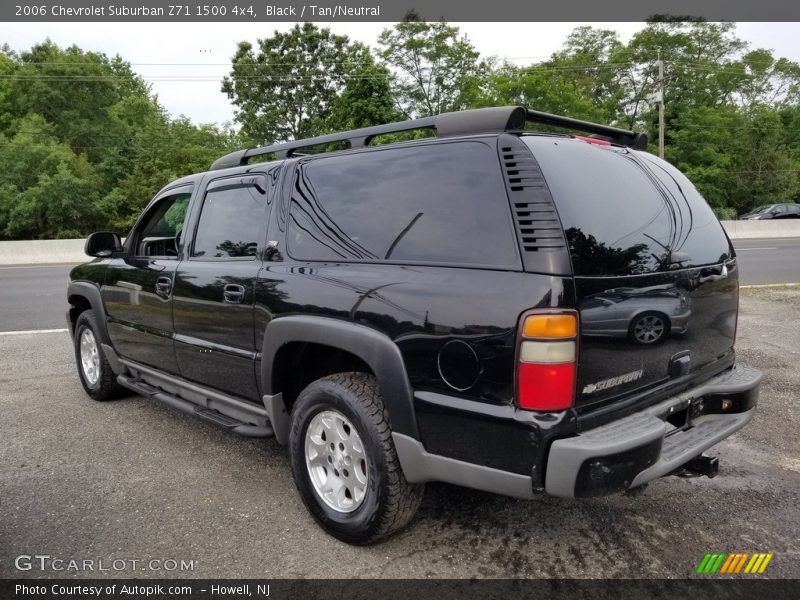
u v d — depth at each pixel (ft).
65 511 10.25
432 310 7.65
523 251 7.13
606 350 7.34
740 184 130.00
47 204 109.81
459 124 8.36
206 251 11.82
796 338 22.30
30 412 15.61
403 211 8.56
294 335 9.25
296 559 8.73
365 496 8.69
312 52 132.87
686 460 8.16
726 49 151.33
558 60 151.23
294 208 10.19
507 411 7.04
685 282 8.63
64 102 142.92
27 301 37.04
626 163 9.11
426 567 8.48
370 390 8.69
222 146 141.38
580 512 10.02
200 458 12.51
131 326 13.91
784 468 11.68
